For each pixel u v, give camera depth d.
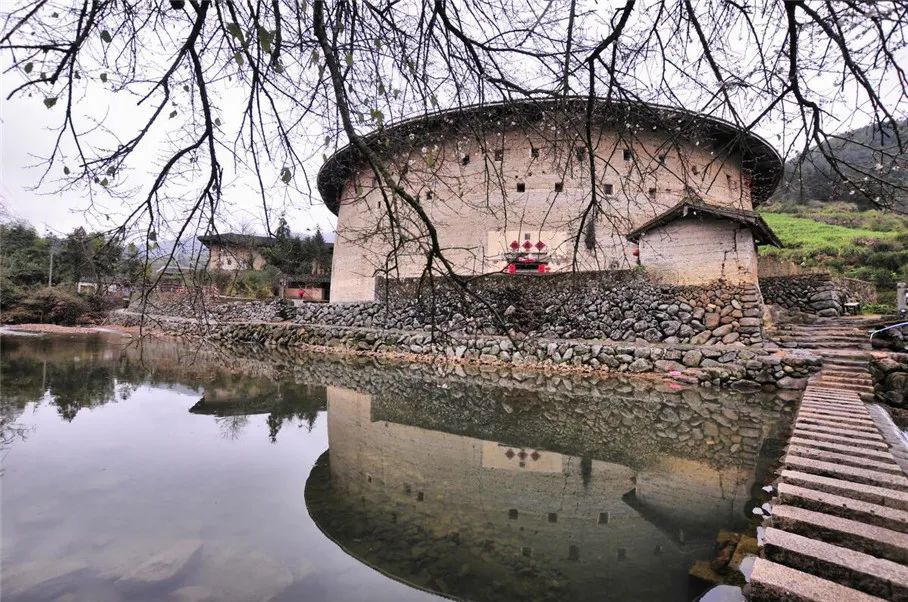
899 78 1.85
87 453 4.78
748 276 9.73
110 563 2.63
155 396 8.05
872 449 3.76
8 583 2.39
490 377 10.38
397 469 4.64
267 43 1.78
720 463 4.77
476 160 14.44
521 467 4.71
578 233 2.78
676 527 3.28
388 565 2.74
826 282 12.88
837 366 7.98
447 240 15.76
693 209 9.77
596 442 5.63
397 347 13.83
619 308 11.14
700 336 9.97
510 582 2.57
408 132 2.59
